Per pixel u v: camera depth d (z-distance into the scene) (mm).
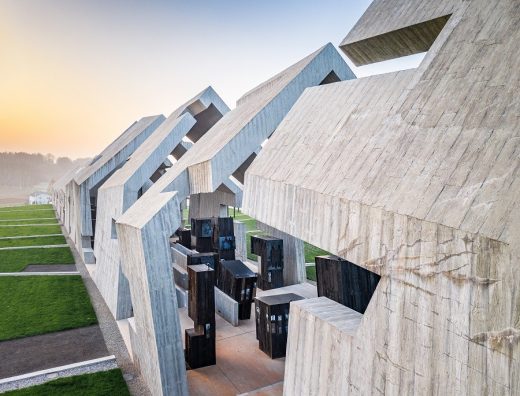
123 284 17266
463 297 4148
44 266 27344
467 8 6344
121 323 16812
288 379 7852
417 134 5648
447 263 4340
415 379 4746
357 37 8195
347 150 6957
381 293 5352
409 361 4840
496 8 5797
